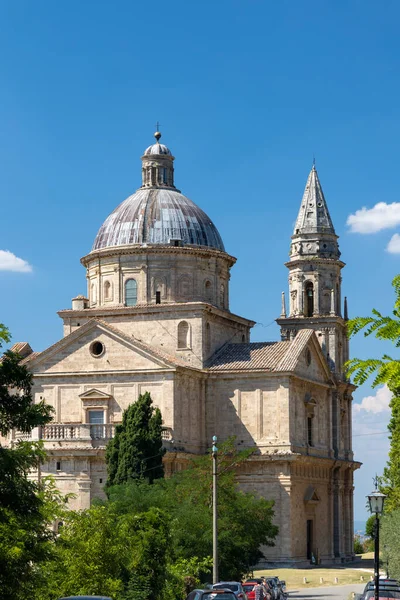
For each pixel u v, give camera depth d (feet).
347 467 473.67
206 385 420.36
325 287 490.49
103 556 214.07
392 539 265.34
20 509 163.12
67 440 378.12
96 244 451.94
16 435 392.68
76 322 435.12
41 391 412.98
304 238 495.41
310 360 440.45
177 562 289.94
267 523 342.85
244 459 382.83
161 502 318.04
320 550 440.86
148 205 449.06
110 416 405.18
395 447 372.17
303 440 428.56
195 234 445.37
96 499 327.88
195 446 412.36
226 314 440.45
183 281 436.35
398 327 104.27
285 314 495.00
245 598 243.81
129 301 436.76
